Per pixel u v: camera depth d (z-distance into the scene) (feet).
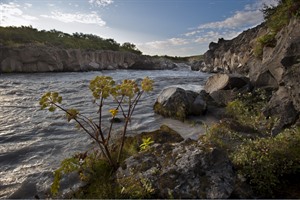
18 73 81.97
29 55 85.46
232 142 14.52
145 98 37.35
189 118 24.81
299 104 17.57
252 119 20.85
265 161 10.78
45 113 27.89
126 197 9.65
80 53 107.45
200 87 51.31
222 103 28.76
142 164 11.42
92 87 12.01
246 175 10.48
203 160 10.45
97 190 10.59
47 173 13.64
